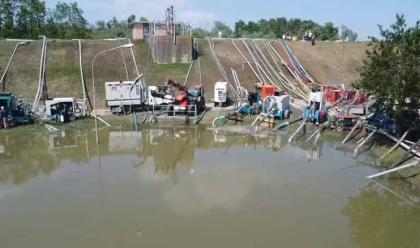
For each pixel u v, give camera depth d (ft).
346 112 116.16
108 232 56.70
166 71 166.91
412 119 92.32
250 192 71.77
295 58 188.03
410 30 86.79
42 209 64.44
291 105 144.36
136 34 197.06
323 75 182.50
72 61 164.04
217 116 133.80
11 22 225.15
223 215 62.03
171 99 136.36
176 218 61.00
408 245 53.88
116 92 136.77
